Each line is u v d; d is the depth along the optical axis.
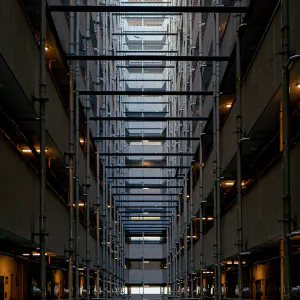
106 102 41.38
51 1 20.70
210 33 29.02
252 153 21.59
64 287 31.94
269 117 17.00
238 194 19.44
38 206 17.48
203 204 33.75
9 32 12.81
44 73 16.22
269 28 15.43
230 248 23.52
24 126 18.27
